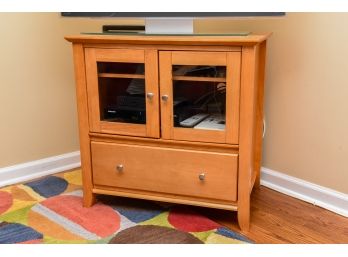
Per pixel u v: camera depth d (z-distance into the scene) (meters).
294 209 1.77
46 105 2.15
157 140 1.62
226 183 1.58
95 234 1.56
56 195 1.91
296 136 1.85
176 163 1.62
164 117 1.58
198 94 1.65
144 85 1.61
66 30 2.13
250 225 1.64
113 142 1.69
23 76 2.04
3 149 2.04
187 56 1.48
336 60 1.62
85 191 1.77
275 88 1.89
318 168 1.78
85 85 1.65
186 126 1.59
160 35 1.57
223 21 2.00
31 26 2.01
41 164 2.18
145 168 1.67
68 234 1.56
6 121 2.02
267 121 1.96
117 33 1.67
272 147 1.97
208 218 1.69
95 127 1.69
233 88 1.47
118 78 1.65
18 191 1.95
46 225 1.63
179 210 1.75
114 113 1.68
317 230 1.60
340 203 1.72
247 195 1.56
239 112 1.49
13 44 1.97
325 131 1.72
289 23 1.76
